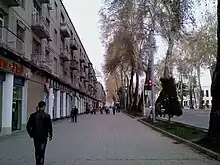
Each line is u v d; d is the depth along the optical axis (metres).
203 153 11.17
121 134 19.00
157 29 30.02
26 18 23.94
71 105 50.19
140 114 47.88
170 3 16.45
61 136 18.02
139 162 9.52
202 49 54.69
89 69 89.25
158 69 69.12
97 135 18.39
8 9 19.86
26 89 23.05
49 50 33.09
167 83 25.39
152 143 14.40
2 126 18.94
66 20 45.84
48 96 31.86
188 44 32.50
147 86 30.69
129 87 63.91
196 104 100.50
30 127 8.25
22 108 22.50
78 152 11.72
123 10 29.58
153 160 9.86
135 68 49.12
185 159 10.02
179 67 71.69
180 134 16.83
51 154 11.27
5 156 10.81
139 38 39.12
